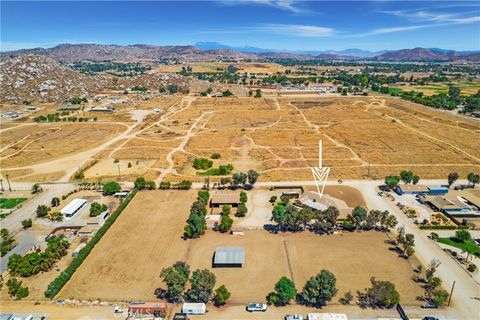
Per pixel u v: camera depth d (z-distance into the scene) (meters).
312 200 128.62
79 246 103.94
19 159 182.12
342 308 78.94
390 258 96.38
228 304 80.50
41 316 77.19
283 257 97.25
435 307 78.62
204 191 133.38
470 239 105.44
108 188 140.25
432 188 137.62
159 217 120.44
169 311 78.69
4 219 122.19
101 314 78.12
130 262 95.75
